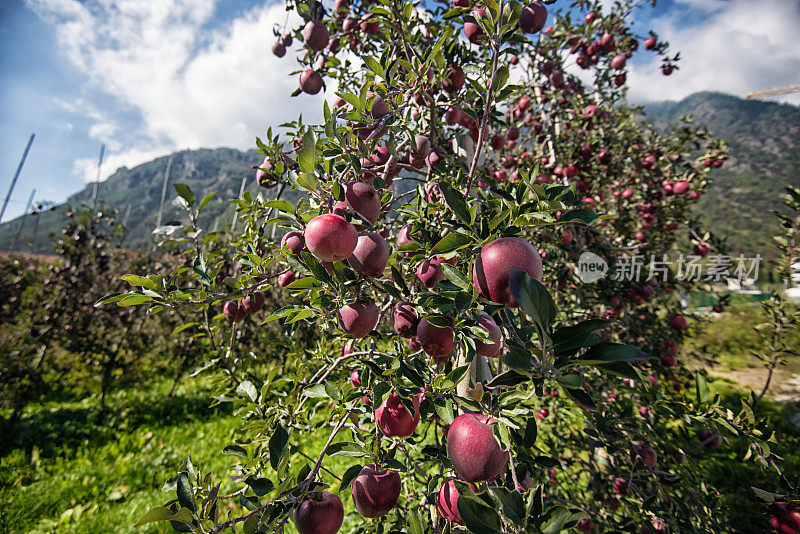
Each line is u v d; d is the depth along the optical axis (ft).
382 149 7.69
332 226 4.30
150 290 5.32
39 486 15.75
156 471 17.24
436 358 5.16
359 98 5.80
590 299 13.42
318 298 4.85
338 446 5.37
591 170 15.57
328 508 4.60
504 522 3.81
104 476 16.69
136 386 28.19
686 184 18.31
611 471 9.17
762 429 6.42
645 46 17.60
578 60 14.87
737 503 9.48
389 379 4.96
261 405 6.56
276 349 19.69
